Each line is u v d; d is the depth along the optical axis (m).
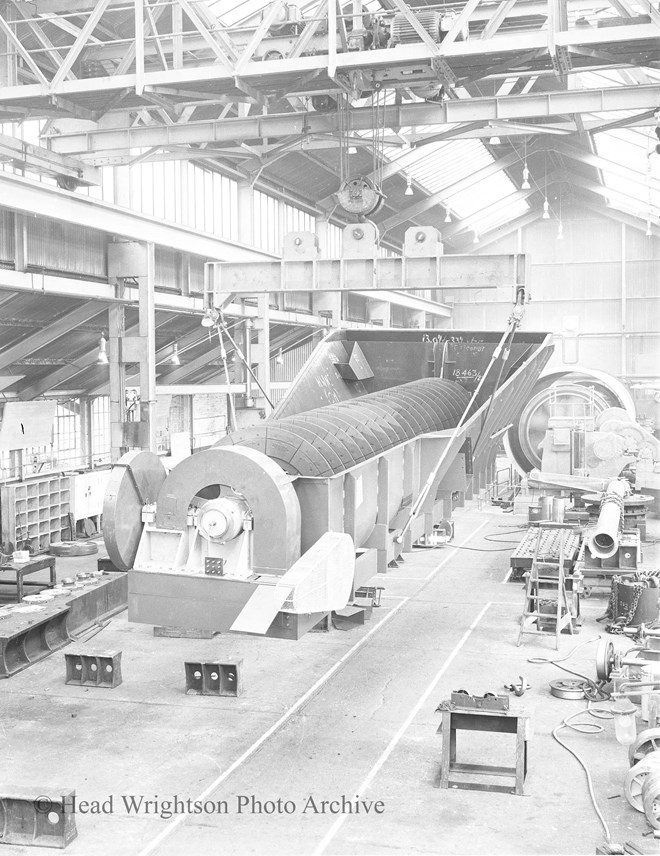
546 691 9.45
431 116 15.44
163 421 23.62
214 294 13.00
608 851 5.99
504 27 13.89
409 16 11.25
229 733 8.29
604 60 12.23
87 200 14.54
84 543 16.80
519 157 32.97
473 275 11.97
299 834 6.39
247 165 23.05
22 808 6.36
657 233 40.91
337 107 14.52
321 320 28.58
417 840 6.30
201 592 6.55
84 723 8.54
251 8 15.45
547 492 19.80
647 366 42.03
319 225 29.84
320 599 6.43
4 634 9.77
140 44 11.79
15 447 17.03
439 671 10.12
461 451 11.95
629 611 11.66
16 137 14.86
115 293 16.89
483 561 16.28
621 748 7.92
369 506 8.62
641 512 17.27
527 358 13.79
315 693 9.40
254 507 6.57
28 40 14.34
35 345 16.92
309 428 8.48
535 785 7.20
